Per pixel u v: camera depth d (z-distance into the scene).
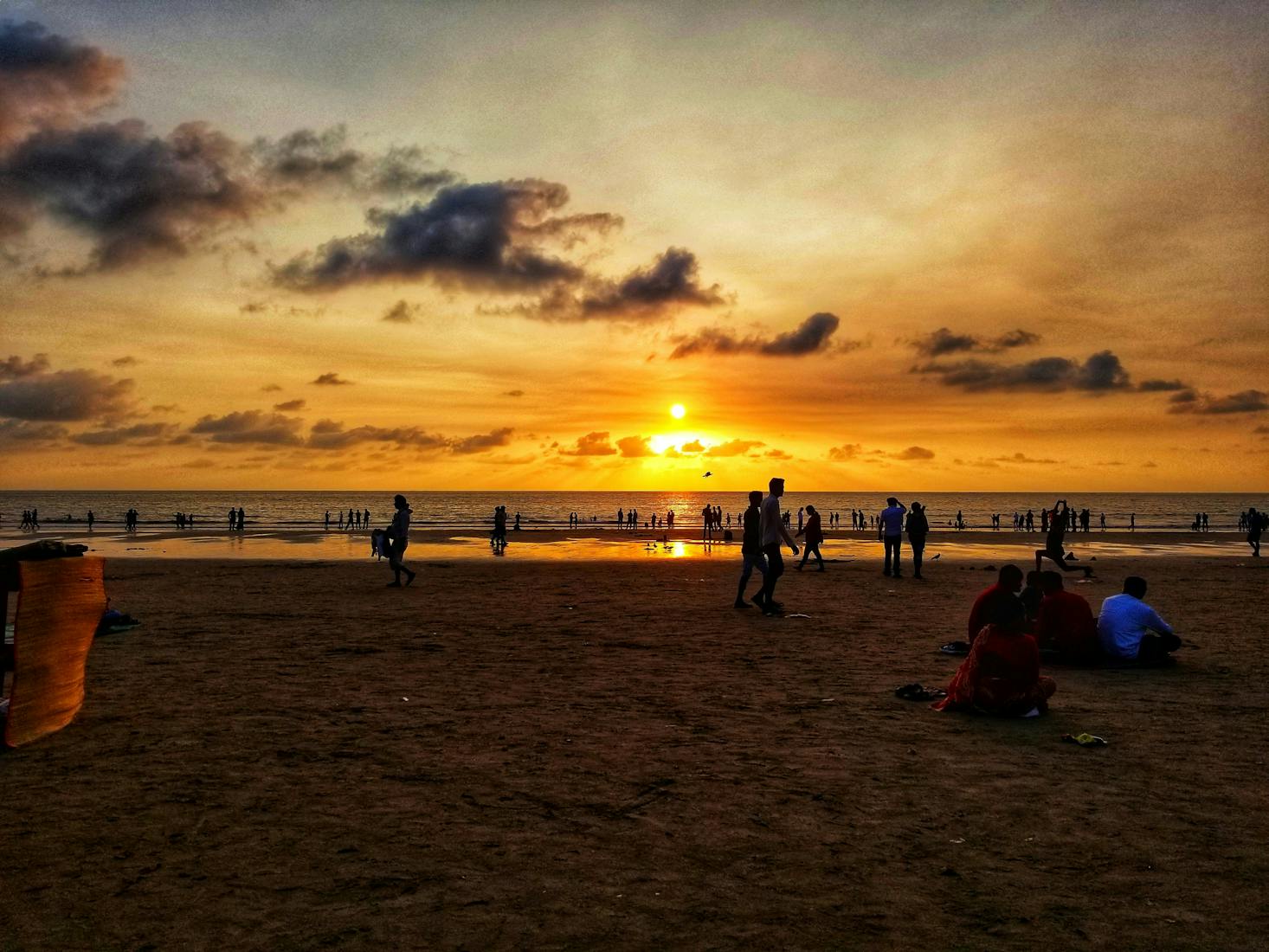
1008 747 6.69
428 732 7.05
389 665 10.12
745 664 10.27
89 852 4.49
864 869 4.37
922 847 4.66
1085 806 5.34
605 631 13.01
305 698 8.28
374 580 21.88
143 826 4.88
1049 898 4.03
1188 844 4.72
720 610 15.65
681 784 5.74
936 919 3.81
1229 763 6.27
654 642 11.91
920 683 9.17
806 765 6.19
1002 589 8.12
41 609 6.66
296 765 6.09
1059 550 24.03
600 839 4.76
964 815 5.16
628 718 7.57
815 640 12.10
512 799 5.42
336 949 3.50
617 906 3.92
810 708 8.01
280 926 3.69
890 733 7.11
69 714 7.17
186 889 4.05
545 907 3.90
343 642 11.81
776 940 3.61
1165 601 17.59
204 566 26.30
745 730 7.17
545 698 8.36
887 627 13.42
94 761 6.14
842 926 3.74
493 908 3.89
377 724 7.32
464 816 5.09
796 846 4.66
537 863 4.41
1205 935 3.67
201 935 3.61
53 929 3.65
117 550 35.50
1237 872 4.34
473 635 12.52
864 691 8.79
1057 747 6.70
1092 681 9.37
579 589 19.58
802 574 24.27
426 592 18.89
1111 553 36.75
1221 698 8.52
